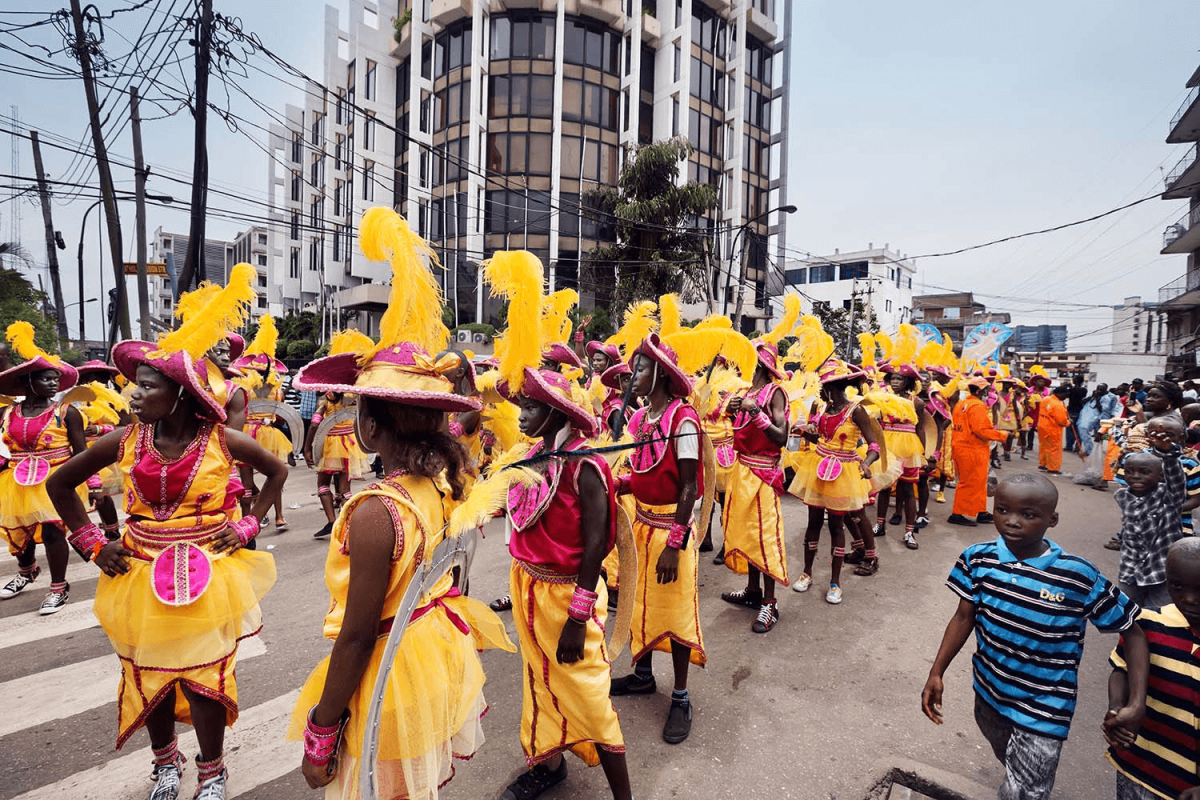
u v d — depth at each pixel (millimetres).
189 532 2586
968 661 4281
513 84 29234
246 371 6984
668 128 31219
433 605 1930
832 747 3293
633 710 3633
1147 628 2246
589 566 2400
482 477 2828
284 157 40719
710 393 5910
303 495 8977
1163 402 4887
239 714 3545
